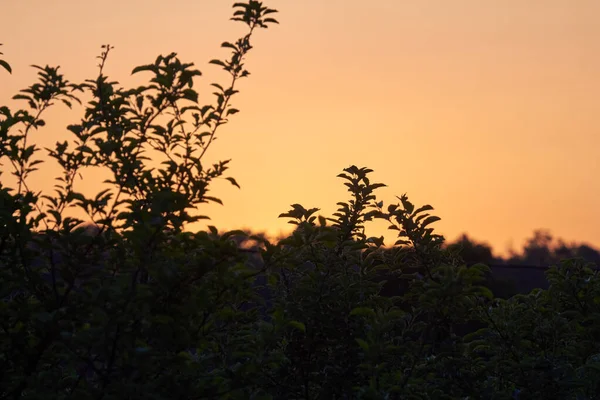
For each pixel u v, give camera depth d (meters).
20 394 5.45
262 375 6.43
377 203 6.88
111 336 5.18
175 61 5.64
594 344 7.34
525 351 7.38
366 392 5.84
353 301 6.73
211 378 5.68
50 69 6.21
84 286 5.51
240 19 5.70
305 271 6.93
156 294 5.13
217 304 5.79
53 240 5.70
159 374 5.52
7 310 5.61
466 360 6.69
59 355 5.39
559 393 6.57
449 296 6.21
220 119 5.67
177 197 5.22
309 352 6.55
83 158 5.88
